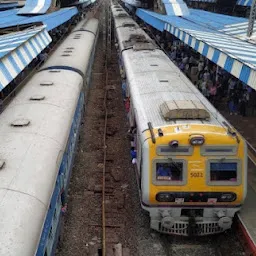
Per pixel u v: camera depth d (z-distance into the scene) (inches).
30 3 1120.2
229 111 693.3
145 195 348.2
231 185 347.6
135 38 825.5
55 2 1205.7
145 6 1475.1
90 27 1243.2
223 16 1008.9
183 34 668.1
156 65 582.9
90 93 848.9
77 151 556.4
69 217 406.3
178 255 355.9
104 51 1299.2
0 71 402.0
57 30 1218.6
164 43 1159.6
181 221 363.3
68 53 719.7
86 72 692.1
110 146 582.2
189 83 498.0
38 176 282.5
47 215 270.7
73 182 476.7
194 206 356.5
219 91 720.3
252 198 410.9
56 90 478.0
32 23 794.8
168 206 354.9
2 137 332.2
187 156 339.9
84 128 649.0
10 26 753.6
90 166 520.4
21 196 252.1
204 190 347.6
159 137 337.7
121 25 1162.6
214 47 482.9
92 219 406.9
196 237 379.2
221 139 337.7
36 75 565.3
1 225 221.9
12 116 386.0
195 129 341.7
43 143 331.3
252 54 438.3
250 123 639.1
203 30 697.0
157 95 435.2
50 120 382.6
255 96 678.5
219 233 381.7
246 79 367.9
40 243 244.5
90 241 373.7
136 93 460.1
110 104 781.3
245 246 358.9
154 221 365.4
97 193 456.8
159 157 339.3
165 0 1117.7
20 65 479.8
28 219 237.0
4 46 501.7
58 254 350.6
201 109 361.1
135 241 372.5
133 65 598.9
